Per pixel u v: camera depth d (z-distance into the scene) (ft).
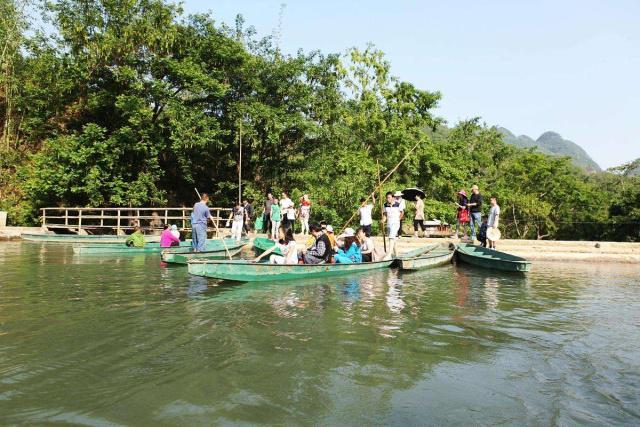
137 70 81.35
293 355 17.56
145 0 79.82
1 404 13.07
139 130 78.48
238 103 84.02
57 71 79.66
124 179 82.94
